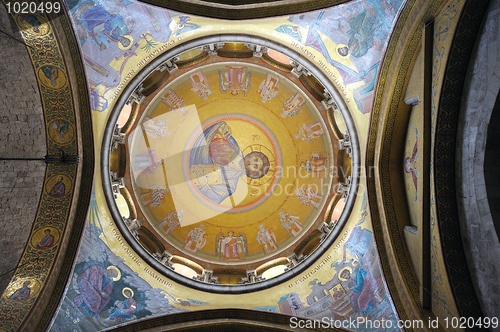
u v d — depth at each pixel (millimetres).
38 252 9984
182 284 12219
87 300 10609
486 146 7184
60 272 10258
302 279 12062
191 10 9758
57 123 9930
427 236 8797
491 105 6844
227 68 14352
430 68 8125
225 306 11938
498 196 7156
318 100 14039
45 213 10133
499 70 6574
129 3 9266
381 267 10461
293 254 14758
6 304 9344
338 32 9805
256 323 11625
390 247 10258
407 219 10344
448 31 7371
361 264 11086
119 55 10281
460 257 8141
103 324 10719
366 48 9688
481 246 7574
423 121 8344
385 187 10547
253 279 13977
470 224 7852
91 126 10391
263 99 15547
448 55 7414
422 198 8641
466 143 7715
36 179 10039
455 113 7848
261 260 15219
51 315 9875
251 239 16031
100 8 9086
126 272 11586
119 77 10641
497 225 7078
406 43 8711
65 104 9797
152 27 10094
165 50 10898
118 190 12922
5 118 9570
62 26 8805
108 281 11141
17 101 9461
